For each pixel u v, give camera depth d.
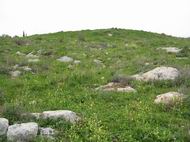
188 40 48.62
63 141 12.84
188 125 14.04
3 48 33.97
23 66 25.66
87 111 15.74
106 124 14.27
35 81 21.19
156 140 13.30
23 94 19.11
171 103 16.19
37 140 12.74
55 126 13.91
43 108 16.20
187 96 16.64
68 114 14.53
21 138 12.88
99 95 18.08
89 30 56.16
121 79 20.67
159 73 20.73
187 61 25.70
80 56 30.27
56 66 26.45
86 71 23.23
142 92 18.69
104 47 37.47
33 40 42.69
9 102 17.70
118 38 47.88
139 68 23.05
